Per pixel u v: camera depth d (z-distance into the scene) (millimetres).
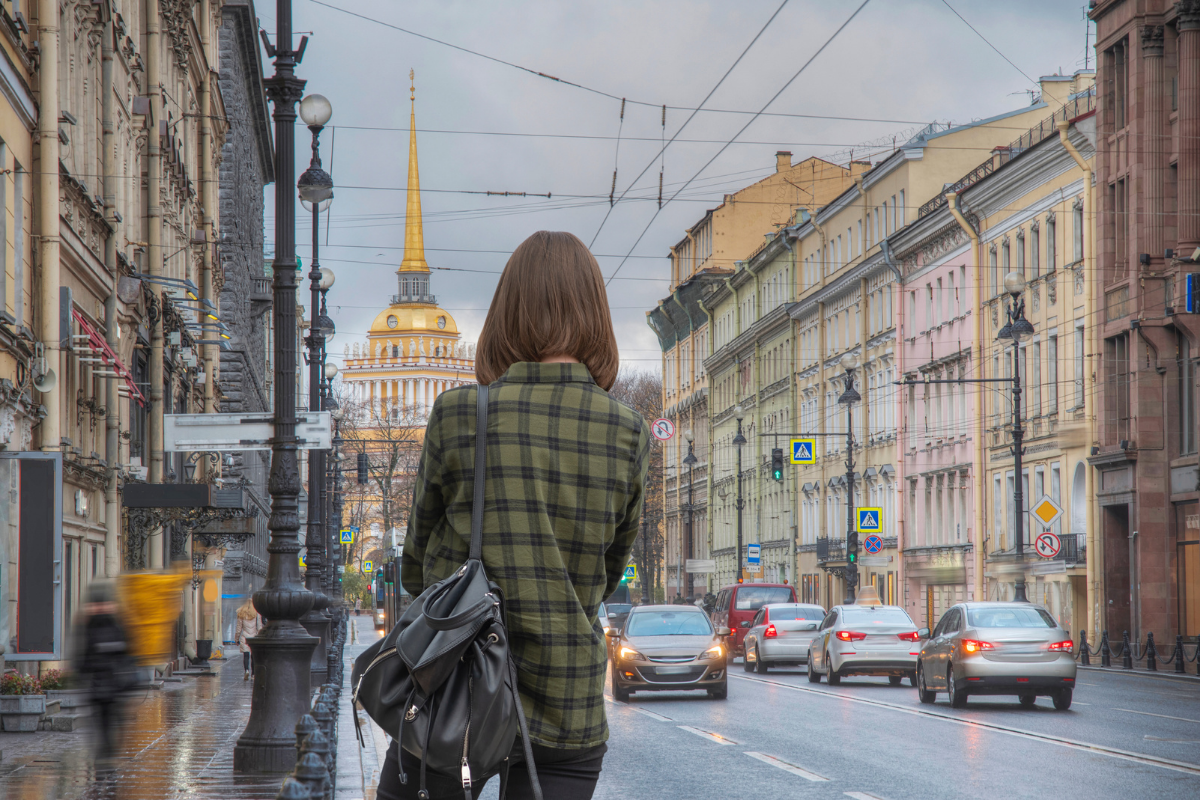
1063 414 46781
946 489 57031
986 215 53344
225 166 55531
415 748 2854
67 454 22469
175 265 38219
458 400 3094
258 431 13828
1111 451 43062
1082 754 15688
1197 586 40062
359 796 11414
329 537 56812
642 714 22516
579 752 3004
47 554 18109
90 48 25797
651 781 13812
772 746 17094
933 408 59125
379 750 16188
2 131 19078
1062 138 45125
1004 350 51469
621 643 26266
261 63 64750
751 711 22859
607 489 3057
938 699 25391
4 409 18281
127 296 28438
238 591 55375
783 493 81750
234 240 55438
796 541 79000
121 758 14711
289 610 13492
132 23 31625
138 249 31609
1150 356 41781
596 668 3031
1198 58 40312
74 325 23359
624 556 3225
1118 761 14961
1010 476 50875
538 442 3037
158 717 20672
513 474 3014
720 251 96000
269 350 85438
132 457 30828
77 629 11836
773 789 13125
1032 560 47531
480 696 2848
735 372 92250
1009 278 40312
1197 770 14109
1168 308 41062
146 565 31625
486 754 2875
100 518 26547
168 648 12086
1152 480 41469
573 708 2986
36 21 21234
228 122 53969
